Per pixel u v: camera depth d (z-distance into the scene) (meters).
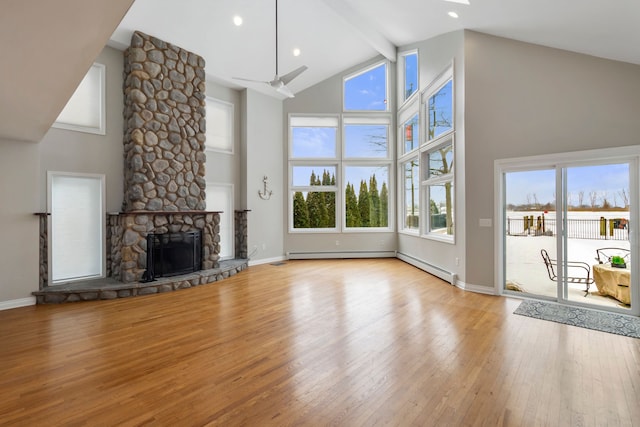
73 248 4.77
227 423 1.81
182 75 5.51
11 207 4.05
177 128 5.42
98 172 4.95
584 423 1.79
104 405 1.98
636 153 3.53
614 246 3.70
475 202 4.62
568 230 4.01
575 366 2.44
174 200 5.36
